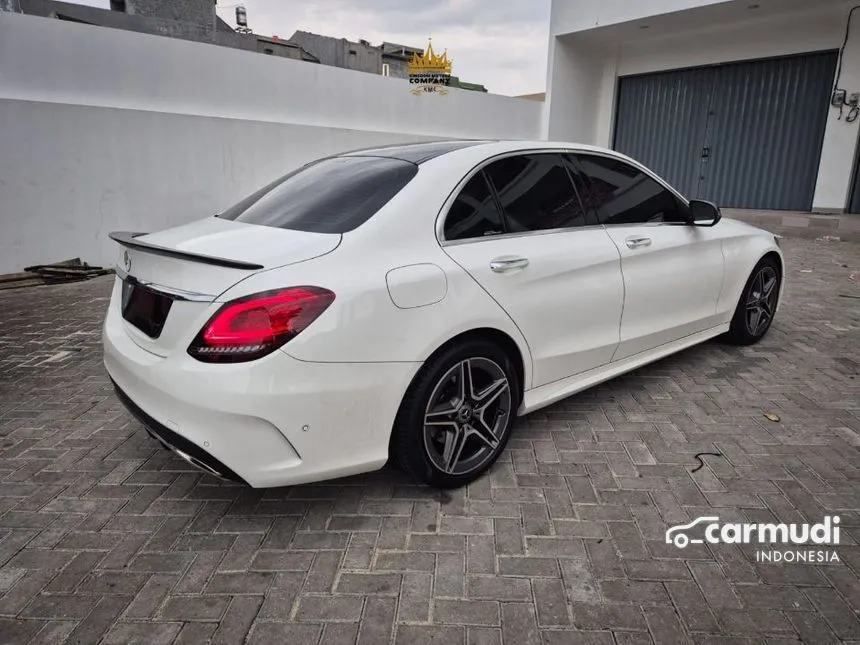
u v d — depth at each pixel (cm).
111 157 789
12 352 472
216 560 225
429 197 255
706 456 297
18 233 741
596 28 1204
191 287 215
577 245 305
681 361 431
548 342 293
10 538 239
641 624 193
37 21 727
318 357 212
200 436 211
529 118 1318
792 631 189
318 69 984
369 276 225
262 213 279
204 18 1623
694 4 1052
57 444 317
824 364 421
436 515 252
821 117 1073
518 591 208
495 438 278
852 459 292
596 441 313
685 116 1276
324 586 211
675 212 381
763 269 451
